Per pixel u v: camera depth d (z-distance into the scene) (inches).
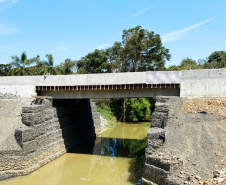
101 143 1211.9
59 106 1101.1
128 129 1612.9
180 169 519.2
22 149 719.7
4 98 1012.5
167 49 1996.8
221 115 695.1
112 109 2015.3
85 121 1288.1
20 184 667.4
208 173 486.6
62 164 854.5
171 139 638.5
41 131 836.6
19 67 1483.8
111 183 679.1
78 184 676.7
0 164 701.9
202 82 866.1
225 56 2214.6
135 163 869.8
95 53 2308.1
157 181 546.3
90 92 1026.1
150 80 901.2
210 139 601.6
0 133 775.7
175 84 898.1
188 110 764.0
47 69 1579.7
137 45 1841.8
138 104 1888.5
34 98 1031.0
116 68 2224.4
